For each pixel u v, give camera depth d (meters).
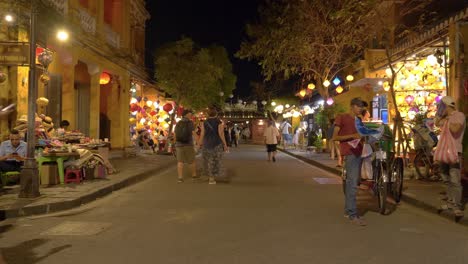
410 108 19.14
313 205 10.02
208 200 10.70
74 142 13.88
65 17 15.68
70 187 11.53
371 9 18.16
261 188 12.84
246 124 69.44
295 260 5.93
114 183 12.40
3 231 7.56
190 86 29.53
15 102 13.09
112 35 22.05
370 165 9.27
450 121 8.41
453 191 8.58
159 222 8.22
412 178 13.49
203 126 13.87
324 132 28.09
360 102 8.30
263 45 20.92
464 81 12.81
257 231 7.52
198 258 6.01
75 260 5.92
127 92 24.05
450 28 13.40
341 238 7.09
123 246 6.60
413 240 7.02
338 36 20.75
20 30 12.59
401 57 17.52
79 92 20.59
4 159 11.31
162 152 26.02
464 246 6.70
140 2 28.61
